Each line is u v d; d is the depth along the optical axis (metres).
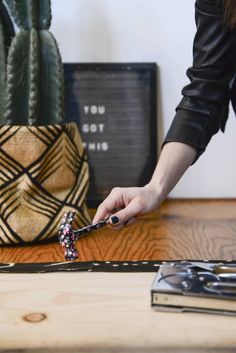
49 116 1.15
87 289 0.68
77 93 1.40
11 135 1.05
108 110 1.40
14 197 1.06
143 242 1.05
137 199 0.80
